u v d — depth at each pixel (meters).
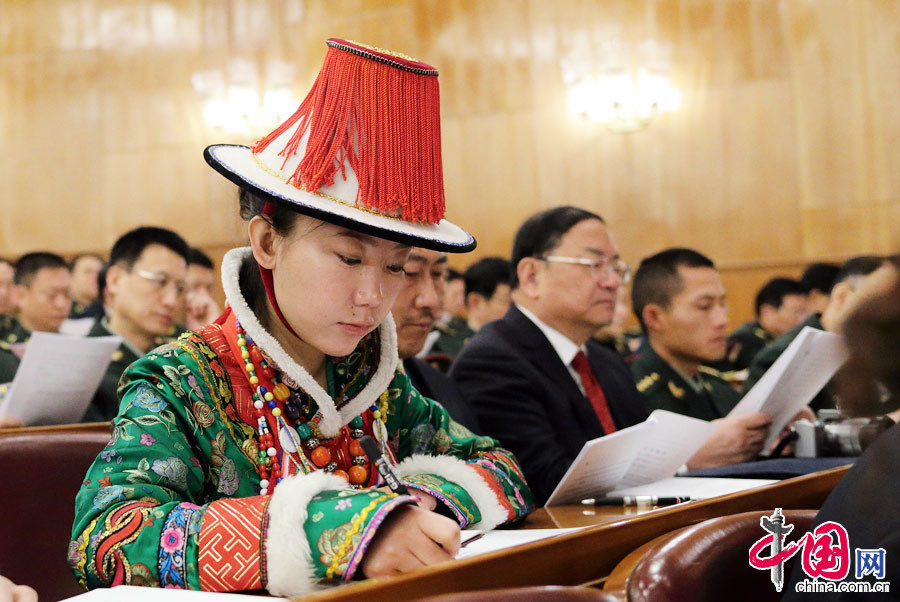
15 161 9.68
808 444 2.57
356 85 1.32
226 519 1.15
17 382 2.67
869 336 0.69
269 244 1.36
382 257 1.32
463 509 1.40
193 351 1.39
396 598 0.89
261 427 1.38
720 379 3.61
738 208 8.12
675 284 3.22
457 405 2.28
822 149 7.95
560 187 8.48
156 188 9.30
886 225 7.71
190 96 9.23
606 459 1.78
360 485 1.45
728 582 1.06
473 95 8.70
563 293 2.55
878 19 7.82
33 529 1.66
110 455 1.28
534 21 8.55
